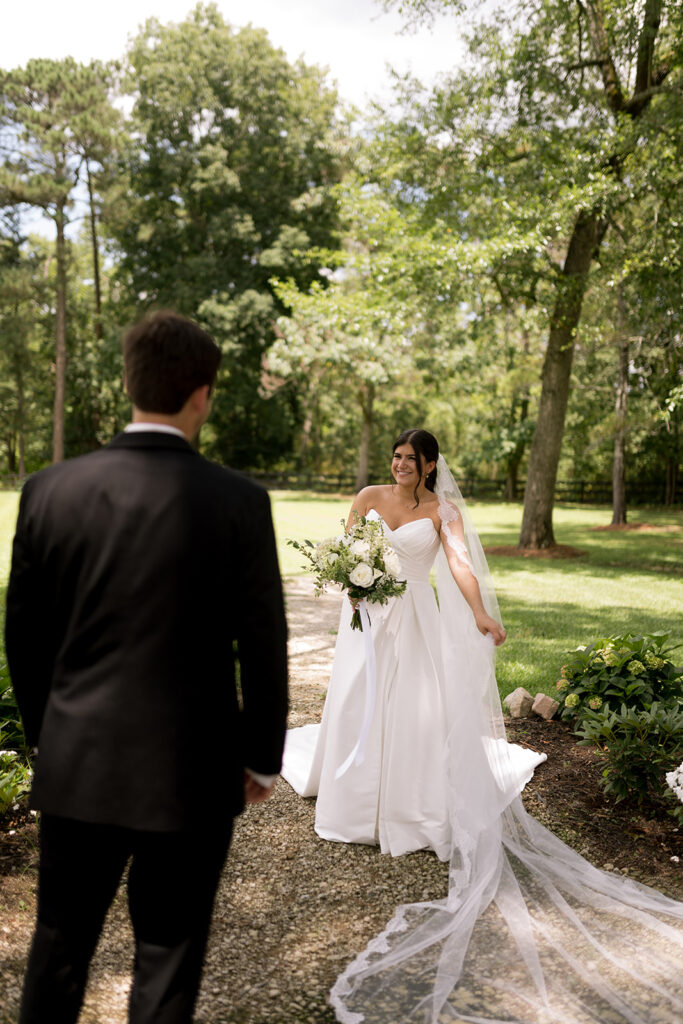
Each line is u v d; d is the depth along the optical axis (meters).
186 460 1.66
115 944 2.58
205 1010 2.28
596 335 15.16
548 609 8.94
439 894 3.01
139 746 1.51
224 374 31.00
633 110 12.56
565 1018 2.27
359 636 3.52
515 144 12.83
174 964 1.56
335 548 3.45
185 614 1.55
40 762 1.57
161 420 1.69
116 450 1.66
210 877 1.61
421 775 3.36
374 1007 2.31
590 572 12.20
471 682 3.50
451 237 12.56
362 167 15.28
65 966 1.59
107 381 33.28
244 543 1.61
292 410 34.28
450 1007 2.31
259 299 28.78
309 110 31.28
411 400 30.94
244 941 2.65
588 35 12.86
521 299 14.23
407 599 3.50
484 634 3.48
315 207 30.17
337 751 3.45
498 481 34.47
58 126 30.03
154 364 1.66
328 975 2.48
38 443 41.88
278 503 26.02
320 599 9.57
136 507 1.57
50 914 1.61
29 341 35.09
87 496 1.59
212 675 1.59
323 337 23.31
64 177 30.86
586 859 3.29
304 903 2.92
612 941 2.69
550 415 14.55
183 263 30.89
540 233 11.80
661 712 3.90
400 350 23.81
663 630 7.80
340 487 33.66
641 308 13.20
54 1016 1.57
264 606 1.60
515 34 12.34
